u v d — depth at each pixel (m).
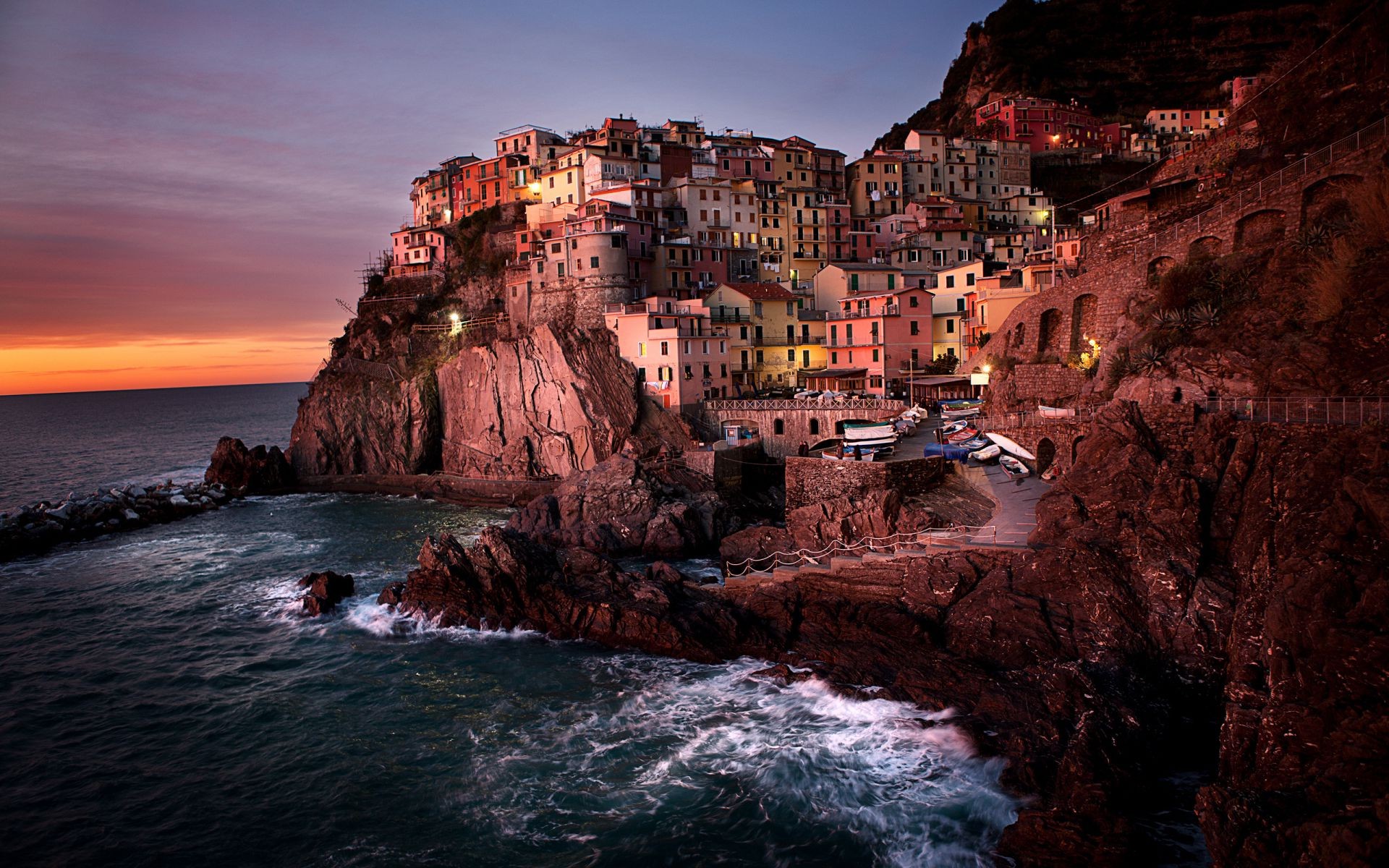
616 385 90.69
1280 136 59.59
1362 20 55.38
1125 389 48.34
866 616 40.00
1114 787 25.81
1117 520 36.62
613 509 67.00
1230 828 20.98
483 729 35.06
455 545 49.97
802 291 116.06
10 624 51.56
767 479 84.94
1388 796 18.11
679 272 111.50
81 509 80.50
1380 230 41.03
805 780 29.55
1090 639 33.38
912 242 117.06
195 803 30.94
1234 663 29.64
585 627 44.00
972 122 168.38
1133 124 160.12
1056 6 175.38
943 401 80.38
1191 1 165.75
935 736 30.94
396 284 122.44
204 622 50.59
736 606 43.84
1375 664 21.95
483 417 95.06
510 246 117.31
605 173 119.81
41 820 30.08
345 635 46.66
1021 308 72.69
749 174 138.12
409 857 27.16
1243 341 44.25
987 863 24.72
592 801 29.48
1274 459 34.38
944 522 47.25
